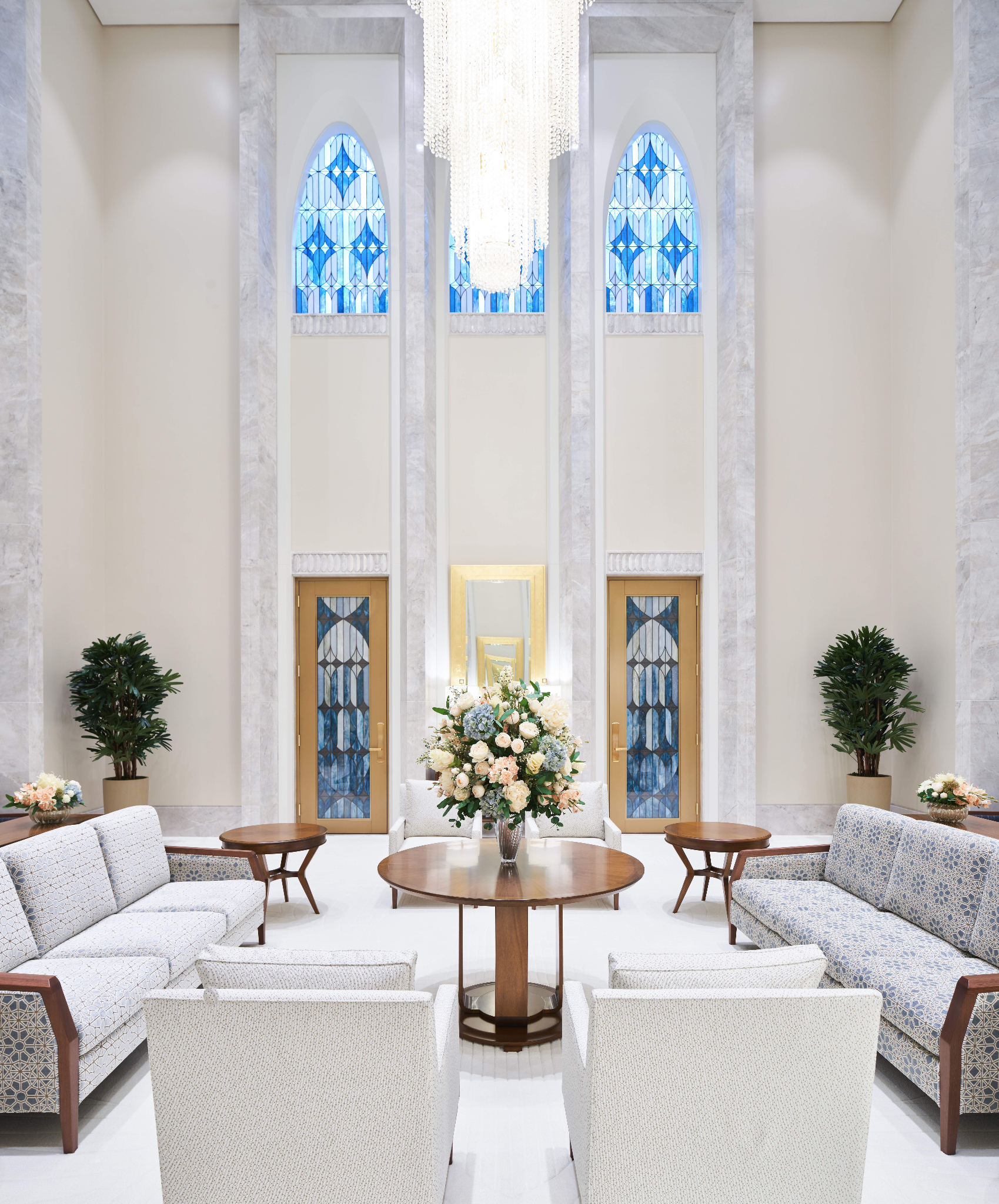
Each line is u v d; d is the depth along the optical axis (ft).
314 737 24.71
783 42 24.17
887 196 24.17
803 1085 6.22
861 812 13.67
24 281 19.21
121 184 23.94
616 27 23.65
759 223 24.04
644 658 24.67
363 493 24.40
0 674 18.97
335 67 24.52
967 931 10.61
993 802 18.98
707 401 24.47
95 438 23.21
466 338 24.62
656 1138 6.22
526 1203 7.91
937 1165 8.50
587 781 23.34
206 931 11.62
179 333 23.79
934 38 21.81
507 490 24.47
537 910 16.67
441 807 12.35
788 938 12.04
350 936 15.10
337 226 24.99
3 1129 9.20
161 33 24.06
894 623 23.75
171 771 23.41
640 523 24.34
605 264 24.76
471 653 24.31
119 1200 7.94
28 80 19.36
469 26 15.99
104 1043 9.41
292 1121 6.26
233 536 23.63
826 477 23.95
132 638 21.29
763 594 23.85
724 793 23.57
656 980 6.38
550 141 17.43
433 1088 6.40
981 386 19.52
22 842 11.07
